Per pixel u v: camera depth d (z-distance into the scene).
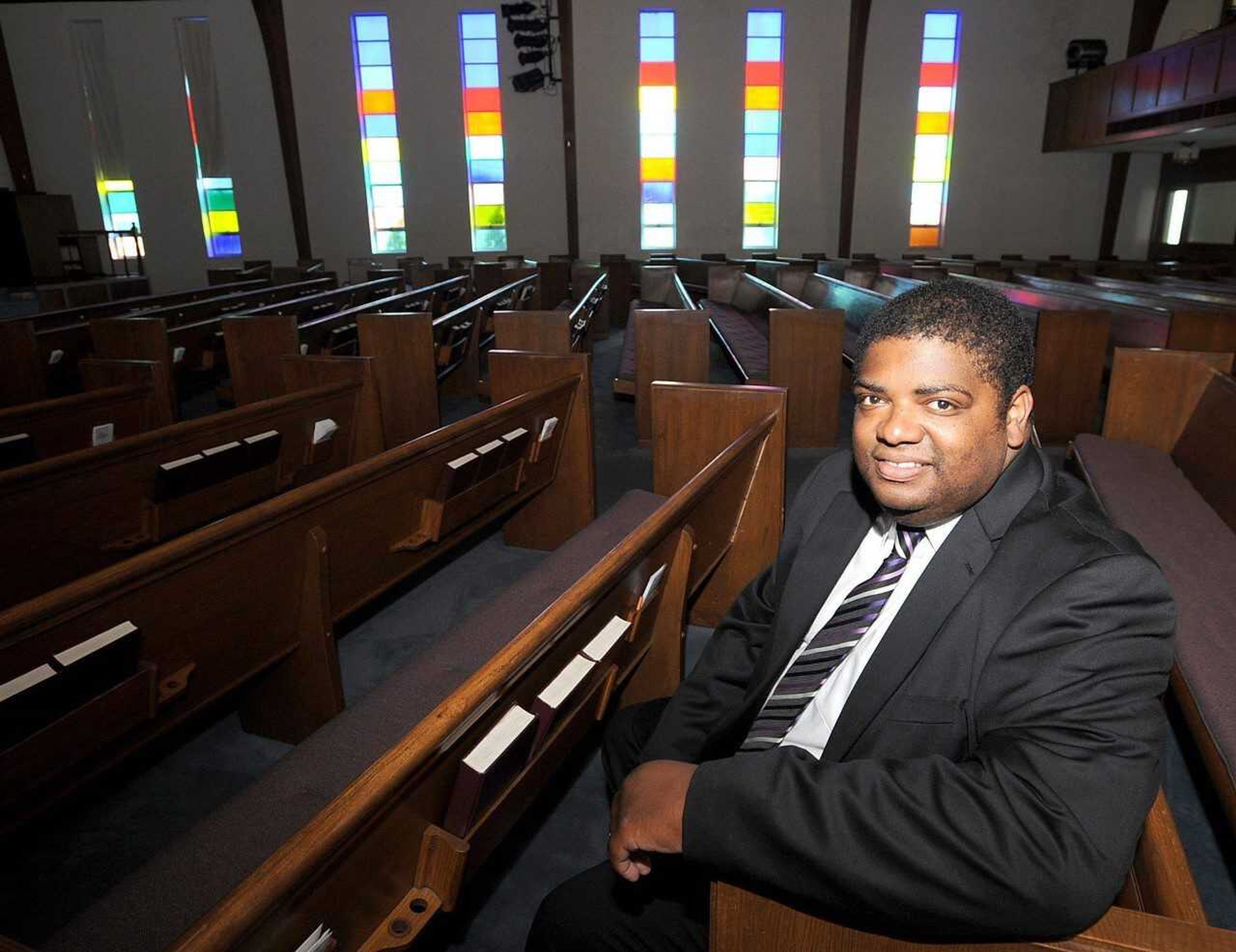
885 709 0.96
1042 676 0.83
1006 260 14.20
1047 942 0.78
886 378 0.90
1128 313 5.56
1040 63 15.14
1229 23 11.05
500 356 3.25
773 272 11.53
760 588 1.41
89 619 1.38
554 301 11.96
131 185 15.99
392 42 14.84
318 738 1.38
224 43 14.98
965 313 0.89
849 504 1.22
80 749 1.38
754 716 1.22
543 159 15.43
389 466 2.13
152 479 2.41
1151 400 3.44
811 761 0.87
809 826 0.81
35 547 2.07
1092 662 0.82
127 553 2.34
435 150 15.34
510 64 14.97
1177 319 4.85
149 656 1.53
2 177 15.77
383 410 4.96
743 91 15.14
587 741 2.14
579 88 14.99
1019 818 0.76
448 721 0.97
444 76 14.98
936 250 16.00
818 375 4.46
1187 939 0.77
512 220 15.73
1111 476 3.07
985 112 15.38
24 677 1.27
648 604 1.82
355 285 8.53
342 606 2.11
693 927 1.13
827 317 4.37
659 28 14.86
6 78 15.16
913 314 0.90
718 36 14.85
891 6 14.77
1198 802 1.95
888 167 15.51
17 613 1.25
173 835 1.79
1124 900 0.96
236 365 5.11
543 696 1.29
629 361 5.57
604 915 1.16
